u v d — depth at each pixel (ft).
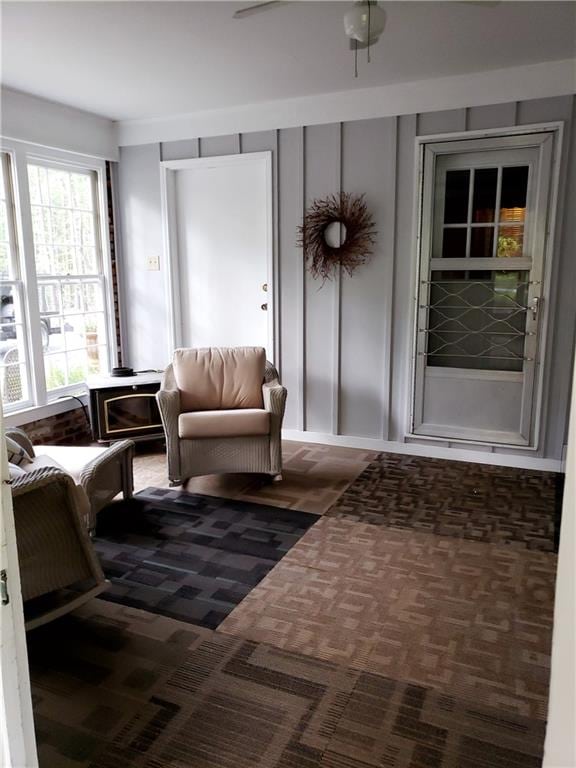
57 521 6.59
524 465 12.93
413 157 12.80
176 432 11.57
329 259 13.85
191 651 6.82
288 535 9.81
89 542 6.90
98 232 16.02
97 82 12.19
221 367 12.47
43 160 13.99
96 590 7.04
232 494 11.62
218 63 11.05
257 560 8.97
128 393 14.15
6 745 2.76
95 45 10.05
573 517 2.07
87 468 9.06
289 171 14.06
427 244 12.92
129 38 9.74
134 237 16.25
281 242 14.48
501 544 9.45
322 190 13.80
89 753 5.38
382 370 13.97
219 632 7.18
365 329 13.96
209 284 15.84
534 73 11.50
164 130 15.21
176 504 11.14
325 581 8.35
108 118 15.29
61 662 6.64
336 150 13.47
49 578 6.69
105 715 5.84
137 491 11.80
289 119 13.78
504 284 12.53
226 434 11.46
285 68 11.43
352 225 13.52
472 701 6.00
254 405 12.45
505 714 5.82
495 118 12.00
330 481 12.26
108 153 15.60
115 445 10.42
